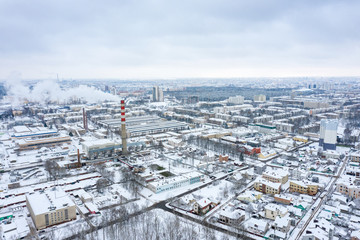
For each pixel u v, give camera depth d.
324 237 187.88
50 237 196.12
